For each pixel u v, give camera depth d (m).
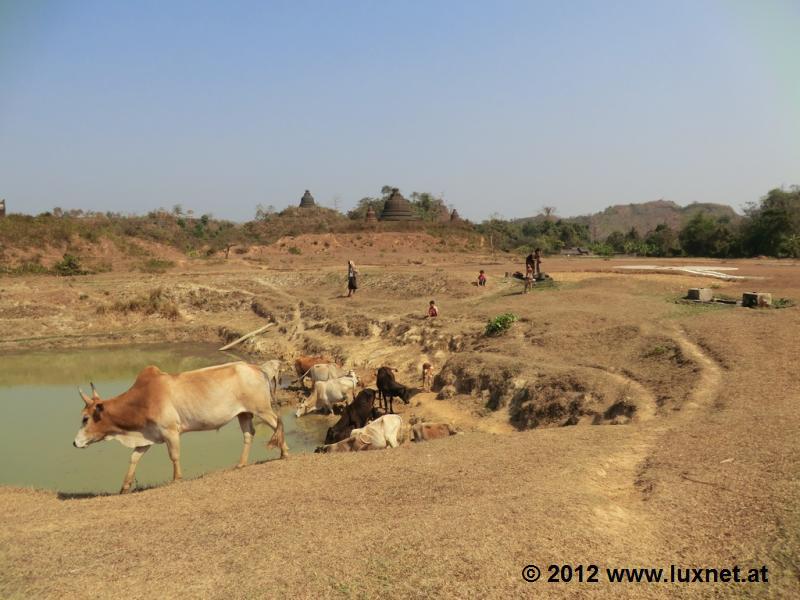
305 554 6.71
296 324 33.72
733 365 15.65
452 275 38.06
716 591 5.86
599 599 5.74
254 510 8.33
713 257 62.75
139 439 11.22
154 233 67.38
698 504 7.65
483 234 83.69
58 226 55.84
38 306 37.75
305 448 16.81
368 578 6.15
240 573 6.39
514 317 23.80
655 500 7.91
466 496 8.37
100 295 40.34
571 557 6.43
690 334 19.11
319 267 52.38
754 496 7.64
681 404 13.66
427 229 78.75
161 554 6.98
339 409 20.45
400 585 6.01
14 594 6.20
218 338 35.75
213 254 65.00
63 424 19.16
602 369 17.81
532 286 32.66
